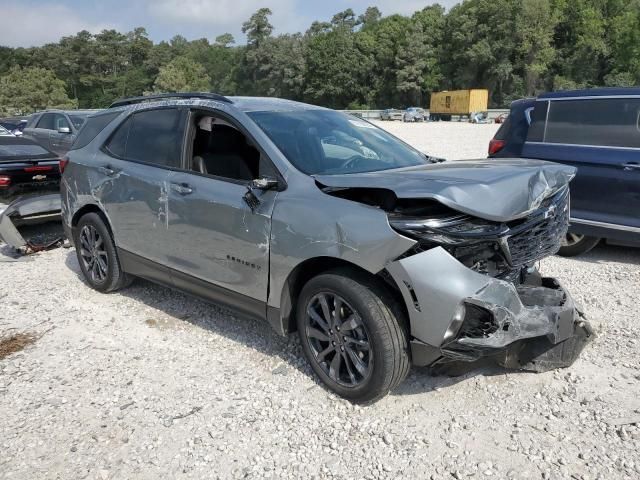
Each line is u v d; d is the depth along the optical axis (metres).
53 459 3.09
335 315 3.49
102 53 129.62
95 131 5.61
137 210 4.81
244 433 3.28
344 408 3.48
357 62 98.62
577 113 6.46
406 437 3.20
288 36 110.44
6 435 3.31
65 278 6.13
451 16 92.38
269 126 4.13
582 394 3.57
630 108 6.12
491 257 3.24
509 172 3.40
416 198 3.05
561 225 3.80
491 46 85.81
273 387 3.75
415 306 3.13
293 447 3.15
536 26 83.75
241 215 3.90
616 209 6.12
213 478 2.92
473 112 60.25
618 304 5.05
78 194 5.51
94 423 3.41
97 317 5.02
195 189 4.28
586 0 87.50
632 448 3.04
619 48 81.06
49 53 125.50
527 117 7.04
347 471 2.95
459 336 3.16
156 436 3.27
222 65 134.00
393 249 3.11
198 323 4.84
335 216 3.37
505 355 3.68
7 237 6.90
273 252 3.71
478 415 3.39
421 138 30.73
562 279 5.78
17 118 23.39
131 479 2.93
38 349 4.41
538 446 3.10
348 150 4.25
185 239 4.38
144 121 5.07
